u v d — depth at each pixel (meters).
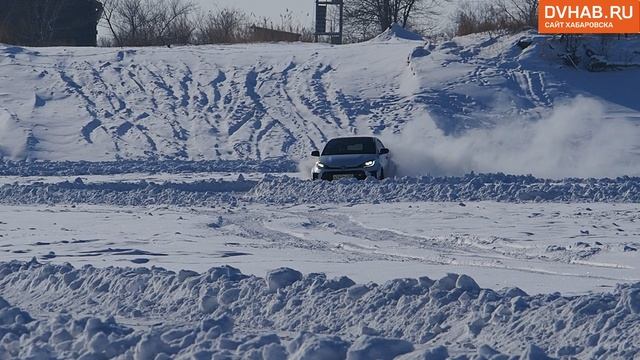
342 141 92.81
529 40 168.00
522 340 25.16
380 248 50.16
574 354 23.55
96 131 142.00
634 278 38.03
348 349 22.00
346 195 78.06
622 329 23.80
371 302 29.39
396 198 76.12
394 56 171.12
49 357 23.70
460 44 172.62
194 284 33.31
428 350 21.47
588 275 39.16
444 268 41.28
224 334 24.28
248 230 59.41
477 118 145.12
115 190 85.88
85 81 161.25
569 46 163.62
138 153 135.12
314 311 29.84
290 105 153.75
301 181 84.44
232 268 34.81
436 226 58.47
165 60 171.88
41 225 61.69
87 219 65.44
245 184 91.44
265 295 31.50
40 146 135.12
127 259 45.12
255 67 168.75
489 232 54.44
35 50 176.25
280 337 27.19
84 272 36.78
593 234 52.50
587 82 156.12
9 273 39.38
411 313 28.27
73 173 109.62
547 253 46.41
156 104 154.12
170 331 24.89
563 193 75.06
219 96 157.75
